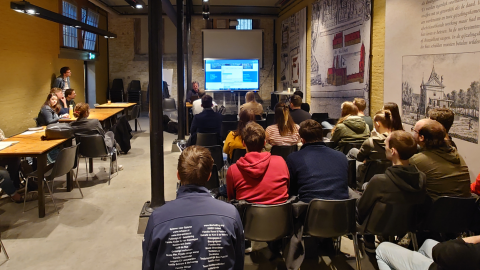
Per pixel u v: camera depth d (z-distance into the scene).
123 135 6.71
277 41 12.54
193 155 1.51
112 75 13.21
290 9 10.92
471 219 2.38
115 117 8.02
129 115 9.59
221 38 12.53
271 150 3.70
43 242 3.22
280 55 12.09
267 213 2.29
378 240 3.15
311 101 9.02
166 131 9.30
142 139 8.29
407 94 4.85
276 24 12.62
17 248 3.10
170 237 1.34
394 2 5.10
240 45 12.59
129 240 3.27
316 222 2.37
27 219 3.73
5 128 6.83
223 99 13.19
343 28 7.11
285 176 2.46
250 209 2.30
